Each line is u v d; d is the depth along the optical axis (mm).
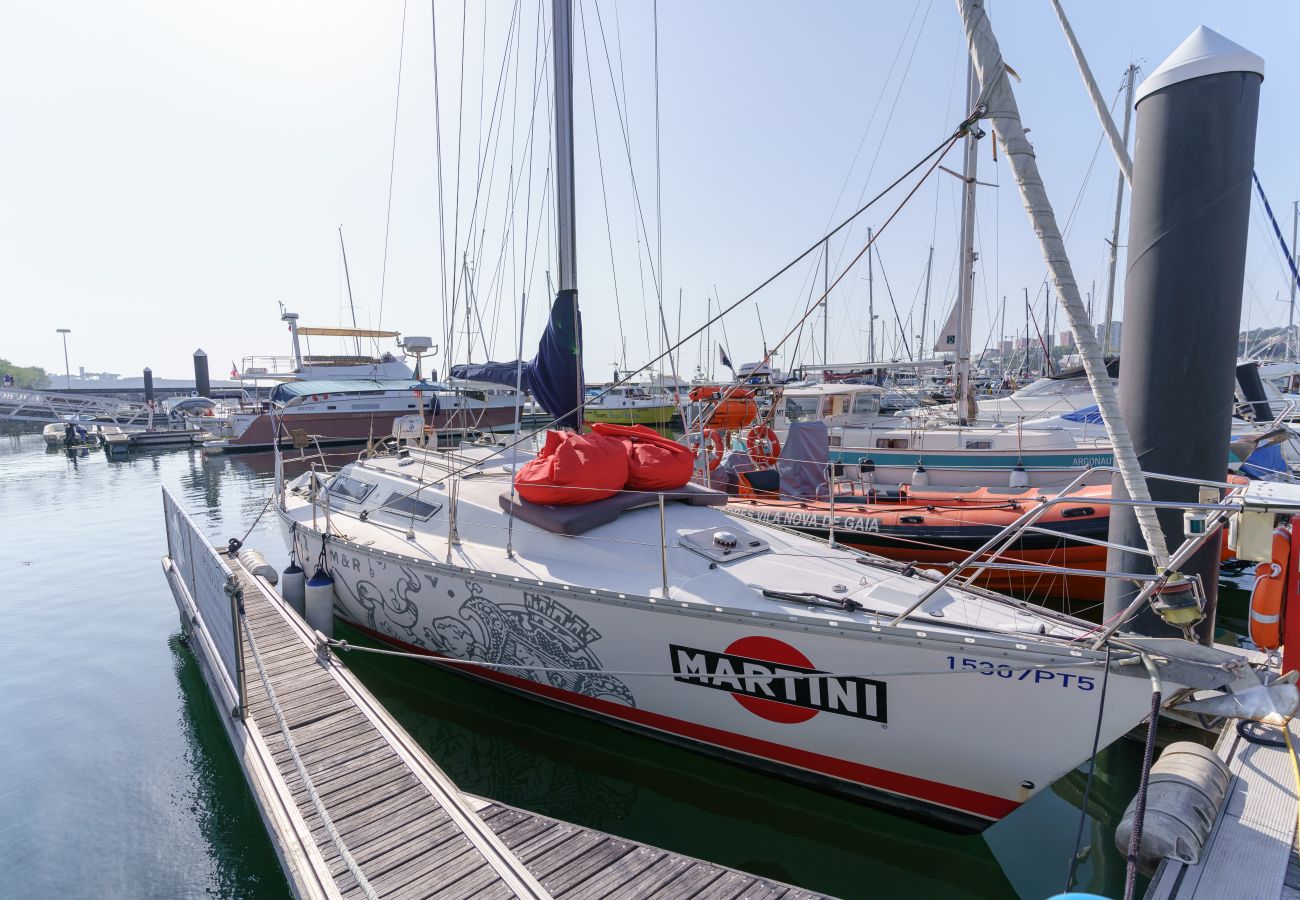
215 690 4520
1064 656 2959
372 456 8133
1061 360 29750
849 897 3467
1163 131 3746
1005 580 7043
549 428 5355
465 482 5762
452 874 2732
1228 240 3705
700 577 4082
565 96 5980
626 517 4879
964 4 3229
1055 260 3131
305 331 25703
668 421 26938
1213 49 3615
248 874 3551
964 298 10914
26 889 3457
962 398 10922
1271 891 2352
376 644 5965
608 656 4141
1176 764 2896
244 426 25031
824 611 3592
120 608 7906
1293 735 3227
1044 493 7902
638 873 2787
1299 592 3053
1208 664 2820
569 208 6074
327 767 3475
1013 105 3195
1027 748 3145
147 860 3666
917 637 3229
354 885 2676
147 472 20234
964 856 3590
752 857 3744
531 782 4500
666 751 4250
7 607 7965
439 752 4793
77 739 4914
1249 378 10180
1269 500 2973
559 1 5891
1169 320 3816
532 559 4664
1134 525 4062
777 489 8484
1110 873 3432
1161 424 3898
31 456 25281
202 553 4992
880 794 3594
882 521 7297
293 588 6148
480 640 4754
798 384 12438
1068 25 4656
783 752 3768
